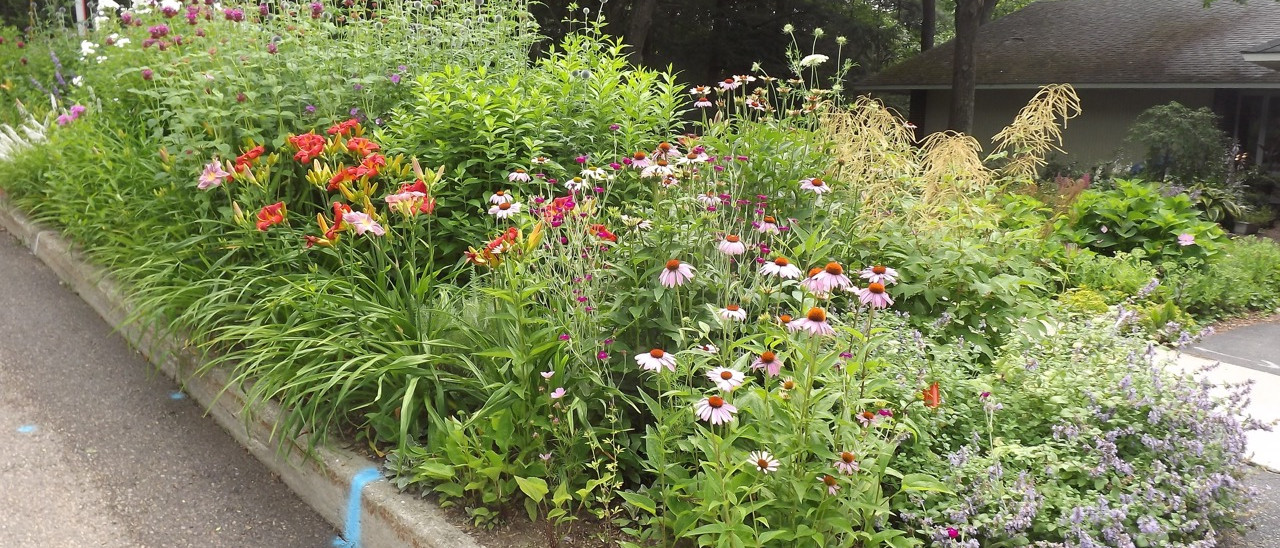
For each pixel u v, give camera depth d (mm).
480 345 3209
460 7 5883
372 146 3902
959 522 2590
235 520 3154
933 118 20234
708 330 2834
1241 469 3102
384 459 3164
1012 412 3174
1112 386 3215
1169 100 16172
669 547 2605
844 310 3963
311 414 3264
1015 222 6391
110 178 5012
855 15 23672
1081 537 2523
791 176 4320
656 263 3223
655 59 21312
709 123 4762
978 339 4008
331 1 5742
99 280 5238
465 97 4621
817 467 2455
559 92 5121
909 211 4648
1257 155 15367
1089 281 6637
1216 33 17016
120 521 3113
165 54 5199
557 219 3248
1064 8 21328
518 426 2947
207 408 4004
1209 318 6742
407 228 4082
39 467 3467
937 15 35219
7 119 8586
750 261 3447
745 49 21406
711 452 2439
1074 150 17422
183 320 4055
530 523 2816
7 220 7137
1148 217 7441
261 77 4895
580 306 3051
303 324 3568
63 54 9594
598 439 2928
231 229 4402
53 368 4445
